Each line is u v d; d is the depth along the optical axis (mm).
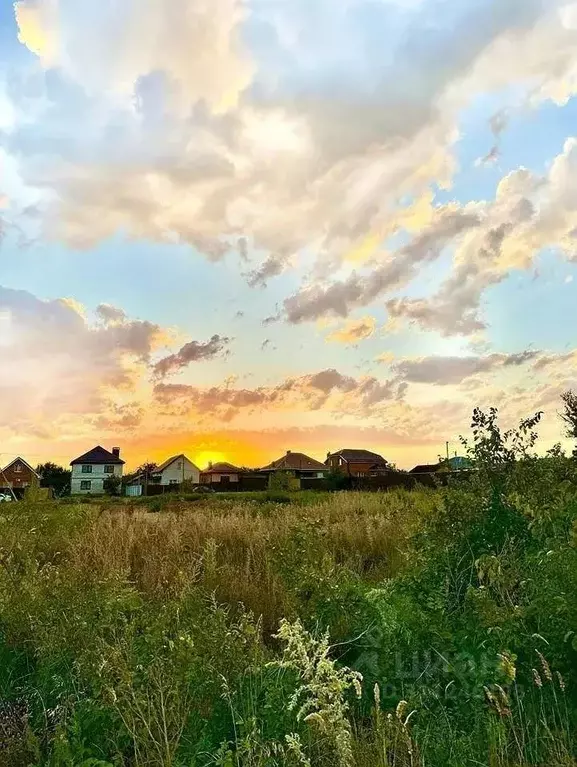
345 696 4422
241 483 75875
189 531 12852
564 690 3943
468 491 7473
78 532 9992
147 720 3727
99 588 5223
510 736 3689
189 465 119312
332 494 35719
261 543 10617
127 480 104062
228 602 7156
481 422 8008
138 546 10961
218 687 3891
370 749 3572
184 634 4062
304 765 3215
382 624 4977
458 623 5074
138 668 3854
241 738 3537
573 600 4336
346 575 6027
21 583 6031
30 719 4277
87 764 3369
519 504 6871
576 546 5059
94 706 3857
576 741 3627
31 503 10023
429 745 3658
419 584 5688
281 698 3684
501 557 5863
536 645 4309
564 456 8016
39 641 4906
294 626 3707
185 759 3557
